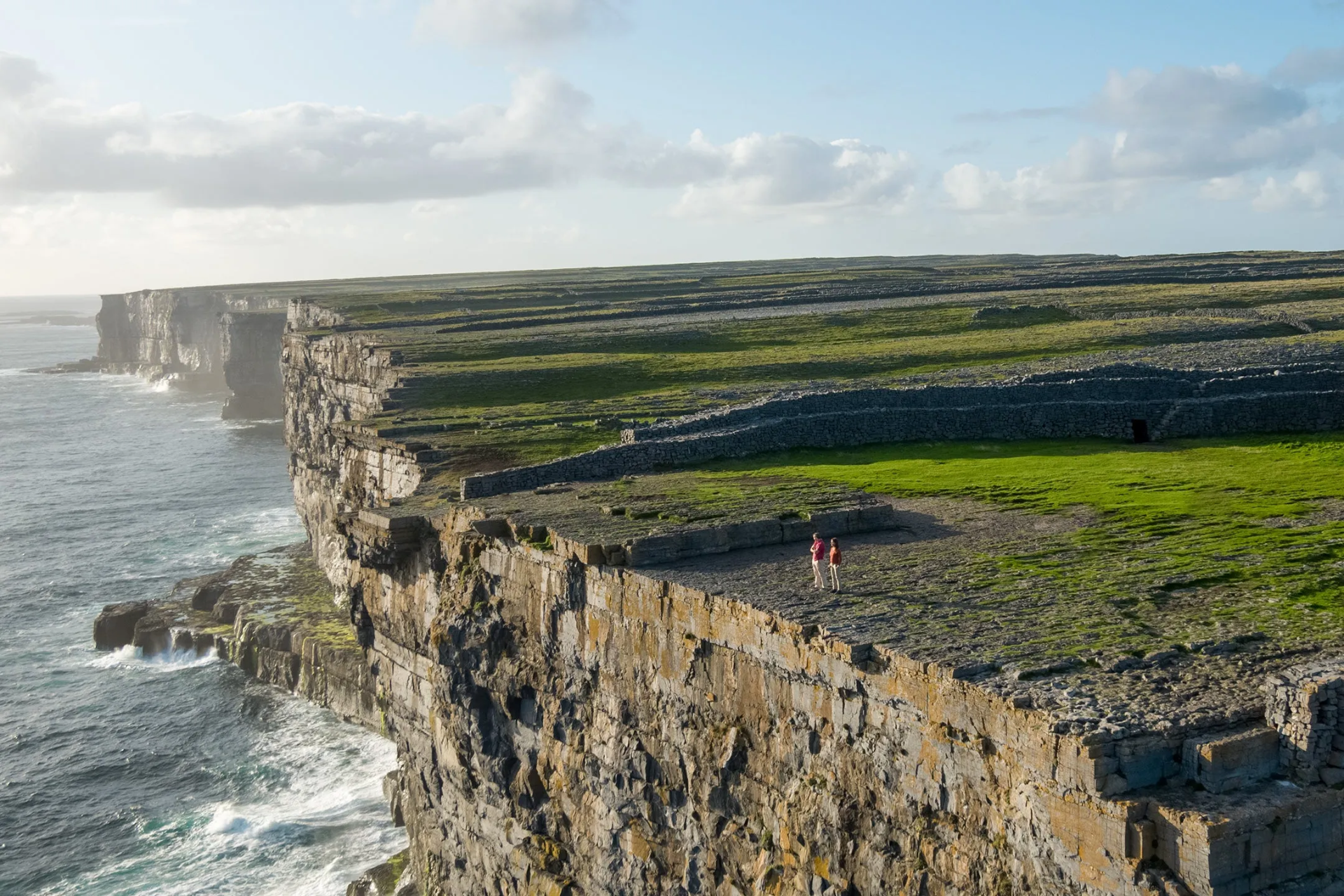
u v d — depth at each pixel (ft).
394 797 230.48
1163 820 73.61
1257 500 153.17
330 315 603.67
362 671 277.85
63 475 582.35
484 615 154.81
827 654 100.12
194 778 253.24
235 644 317.83
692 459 198.59
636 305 595.88
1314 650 93.20
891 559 129.18
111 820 235.61
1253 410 216.33
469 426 251.19
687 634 118.83
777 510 147.43
